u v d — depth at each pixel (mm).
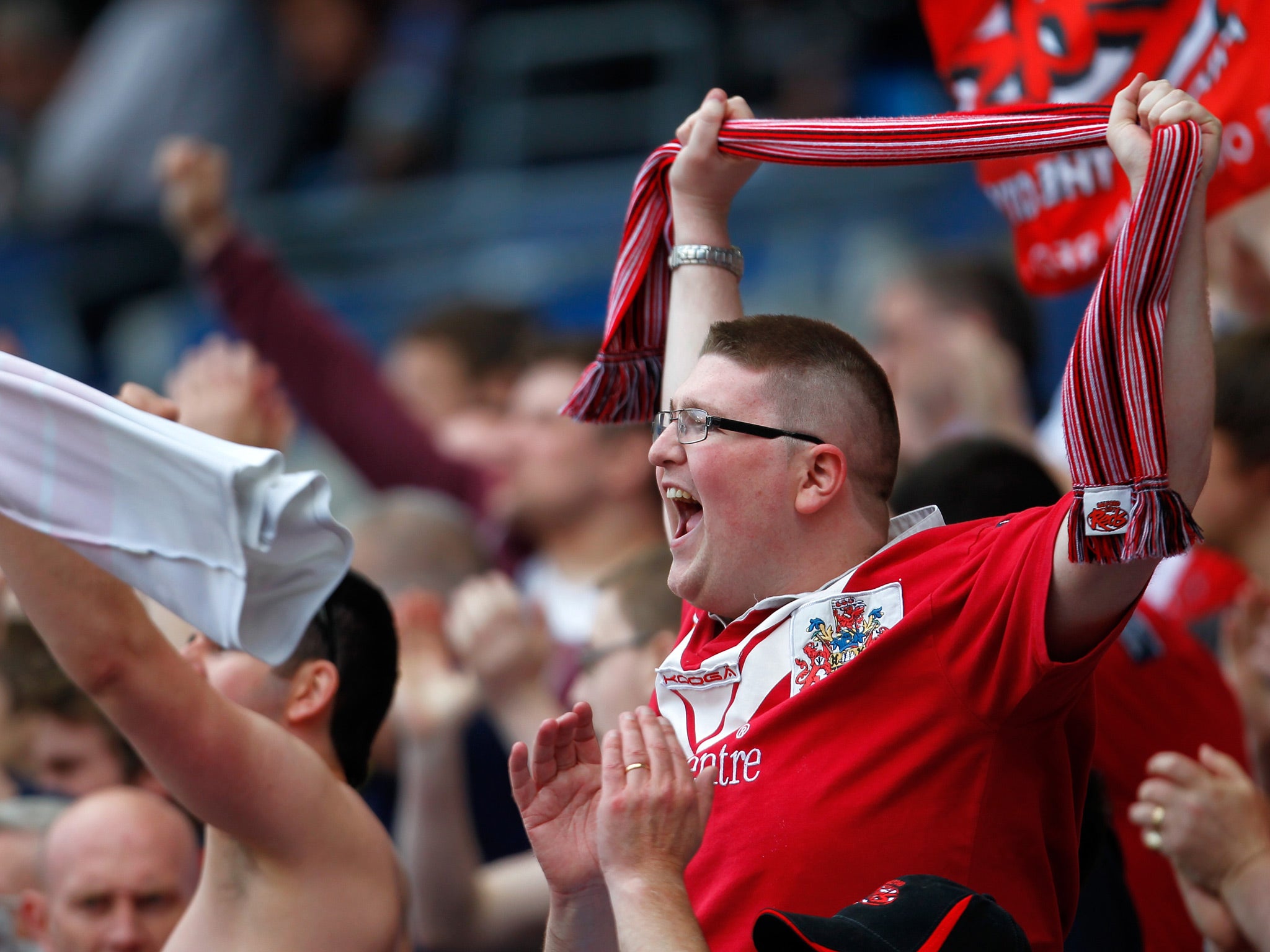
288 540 7977
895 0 29891
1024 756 8234
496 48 33219
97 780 13414
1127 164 7773
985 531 8586
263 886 9836
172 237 32531
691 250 10320
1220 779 10430
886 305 18188
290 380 19656
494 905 14125
